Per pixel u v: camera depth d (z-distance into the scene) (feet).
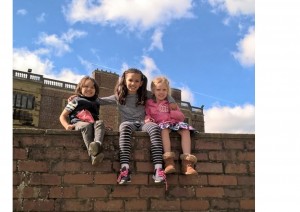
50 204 9.50
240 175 10.53
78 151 9.96
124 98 11.91
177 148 10.57
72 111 11.47
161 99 11.85
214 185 10.35
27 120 61.52
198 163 10.48
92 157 9.70
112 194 9.78
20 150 9.72
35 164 9.70
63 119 11.37
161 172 9.77
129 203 9.78
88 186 9.74
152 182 10.03
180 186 10.18
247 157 10.69
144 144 10.34
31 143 9.82
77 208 9.55
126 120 11.69
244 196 10.36
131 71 11.89
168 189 10.07
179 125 10.58
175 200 10.03
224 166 10.55
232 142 10.78
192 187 10.23
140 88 12.03
